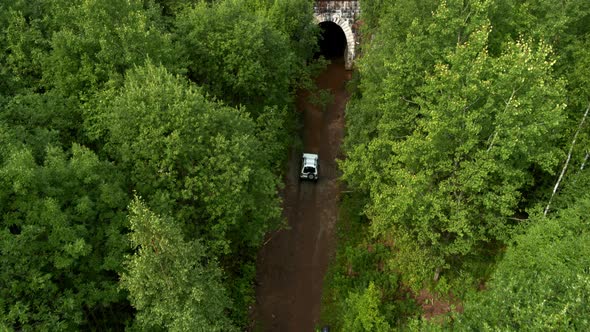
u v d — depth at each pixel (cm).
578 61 3019
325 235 4106
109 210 2469
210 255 2791
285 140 4684
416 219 2900
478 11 2750
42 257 2111
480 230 2805
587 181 2875
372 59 3631
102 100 2858
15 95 2891
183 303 2152
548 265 2241
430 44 2978
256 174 3067
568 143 2981
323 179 4734
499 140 2492
